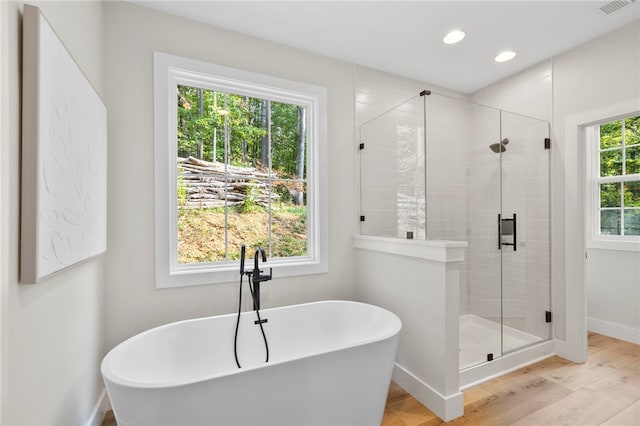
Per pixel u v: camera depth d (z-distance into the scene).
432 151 2.03
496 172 2.32
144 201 1.86
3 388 0.79
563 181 2.43
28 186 0.88
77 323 1.34
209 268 2.10
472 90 3.12
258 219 2.33
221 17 1.98
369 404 1.55
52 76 0.99
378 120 2.42
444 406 1.69
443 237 2.05
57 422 1.14
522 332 2.39
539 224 2.52
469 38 2.22
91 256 1.38
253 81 2.17
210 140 2.19
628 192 2.83
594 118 2.22
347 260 2.54
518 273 2.41
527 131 2.45
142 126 1.85
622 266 2.78
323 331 2.10
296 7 1.88
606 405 1.79
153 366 1.59
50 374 1.08
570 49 2.37
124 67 1.81
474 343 2.23
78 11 1.35
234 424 1.24
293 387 1.34
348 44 2.30
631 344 2.66
